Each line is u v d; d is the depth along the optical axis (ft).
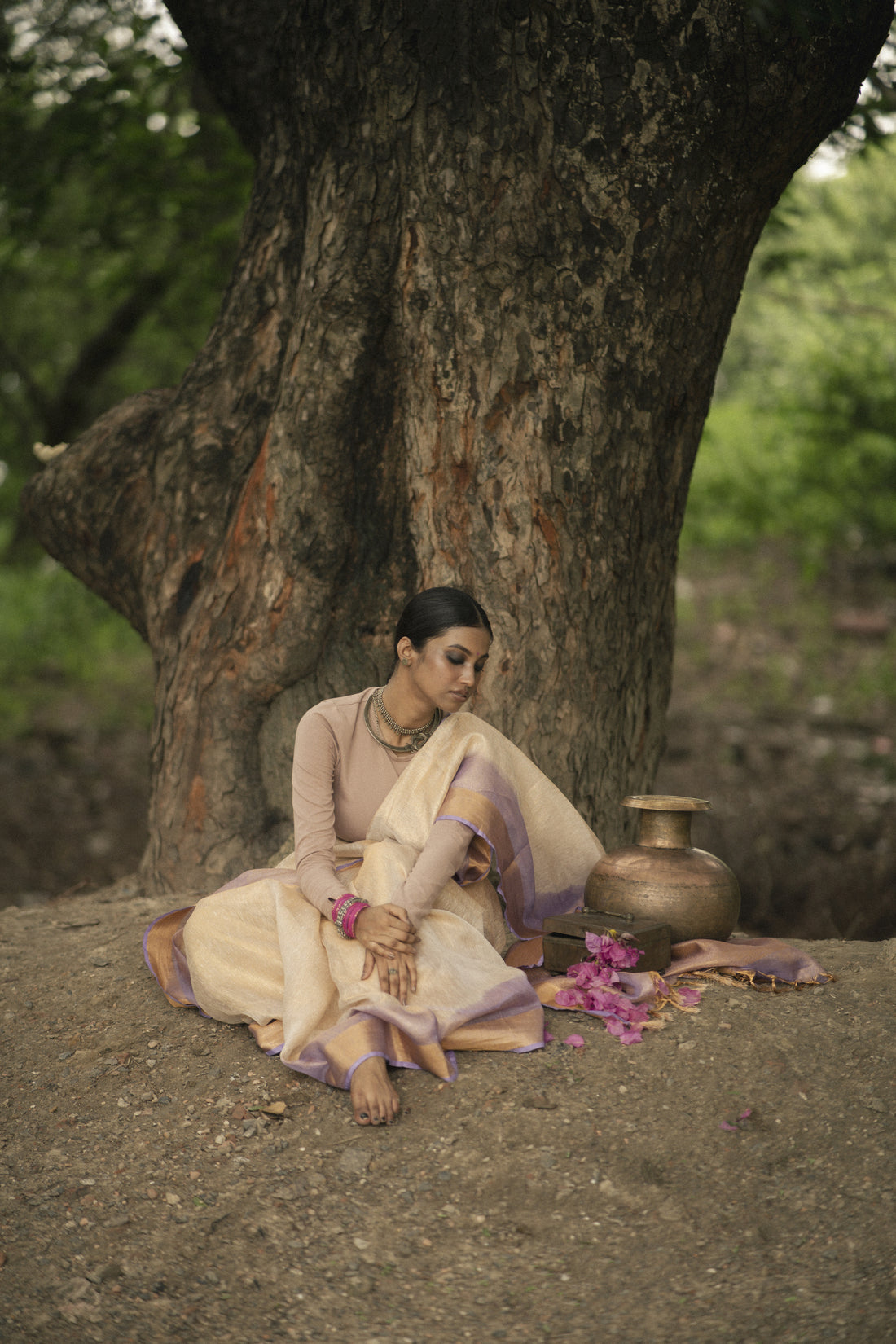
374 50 11.98
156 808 14.57
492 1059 9.61
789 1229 7.80
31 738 31.55
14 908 14.96
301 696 13.71
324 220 12.78
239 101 15.52
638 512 13.14
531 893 11.33
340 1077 9.20
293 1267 7.61
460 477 12.65
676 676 34.60
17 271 42.27
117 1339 6.96
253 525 13.50
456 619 10.07
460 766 10.82
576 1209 8.05
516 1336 6.97
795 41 11.09
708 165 11.82
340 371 12.82
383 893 9.98
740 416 52.13
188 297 38.86
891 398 45.57
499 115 11.77
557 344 12.28
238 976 10.33
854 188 48.55
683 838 11.14
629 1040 9.70
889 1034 9.87
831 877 18.07
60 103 24.16
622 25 11.30
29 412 57.47
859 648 36.70
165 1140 8.96
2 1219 8.08
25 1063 10.07
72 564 15.93
